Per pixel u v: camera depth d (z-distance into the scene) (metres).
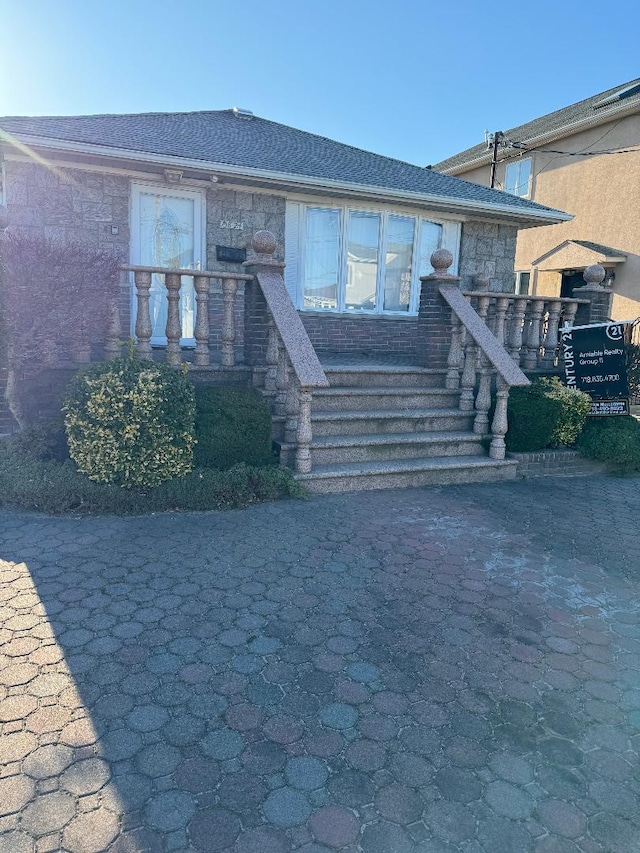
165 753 2.29
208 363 6.15
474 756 2.33
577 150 17.58
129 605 3.42
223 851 1.87
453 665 2.96
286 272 9.26
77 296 5.32
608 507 5.68
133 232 8.17
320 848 1.90
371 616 3.41
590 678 2.88
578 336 7.43
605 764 2.30
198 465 5.32
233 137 9.95
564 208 18.09
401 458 6.38
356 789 2.15
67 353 6.12
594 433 7.16
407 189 9.36
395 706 2.62
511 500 5.79
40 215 7.70
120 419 4.86
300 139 11.22
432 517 5.17
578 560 4.36
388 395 6.84
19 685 2.66
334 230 9.59
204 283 6.00
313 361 5.58
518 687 2.79
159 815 2.00
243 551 4.25
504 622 3.40
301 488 5.45
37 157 7.46
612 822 2.03
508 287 11.10
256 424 5.49
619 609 3.61
